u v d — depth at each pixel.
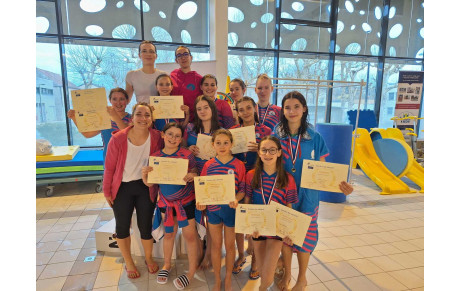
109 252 2.39
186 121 2.38
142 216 1.99
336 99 6.93
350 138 3.76
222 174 1.79
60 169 3.85
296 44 6.40
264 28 6.13
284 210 1.59
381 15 6.73
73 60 5.07
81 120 1.96
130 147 1.88
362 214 3.31
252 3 5.96
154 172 1.81
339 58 6.69
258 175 1.74
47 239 2.62
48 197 3.83
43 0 4.74
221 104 2.33
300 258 1.80
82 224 2.96
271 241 1.71
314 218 1.77
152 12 5.33
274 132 1.87
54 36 4.85
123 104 2.31
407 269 2.18
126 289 1.92
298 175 1.74
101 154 4.39
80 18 4.96
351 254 2.40
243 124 2.12
